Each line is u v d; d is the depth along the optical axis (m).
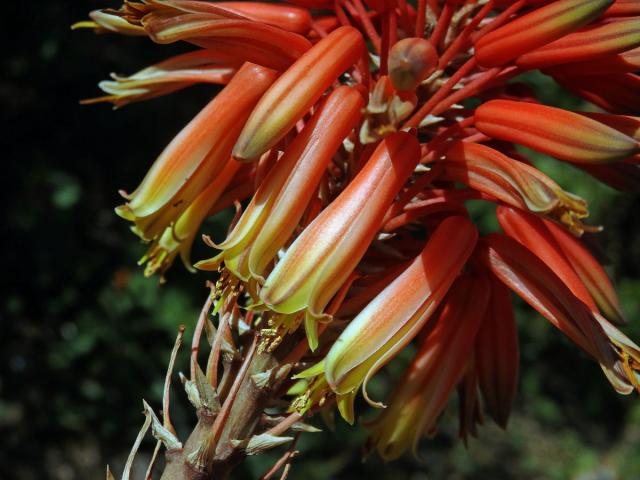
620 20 0.17
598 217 0.65
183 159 0.18
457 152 0.18
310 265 0.17
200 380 0.18
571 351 0.71
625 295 0.68
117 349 0.56
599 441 0.71
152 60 0.59
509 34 0.17
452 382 0.20
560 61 0.17
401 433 0.20
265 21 0.20
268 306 0.17
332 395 0.18
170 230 0.21
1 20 0.56
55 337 0.56
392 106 0.16
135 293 0.56
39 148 0.57
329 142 0.17
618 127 0.18
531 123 0.17
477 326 0.19
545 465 0.69
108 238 0.57
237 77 0.18
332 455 0.60
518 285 0.18
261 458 0.57
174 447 0.18
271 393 0.18
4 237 0.56
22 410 0.55
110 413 0.56
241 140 0.17
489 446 0.69
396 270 0.18
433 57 0.16
